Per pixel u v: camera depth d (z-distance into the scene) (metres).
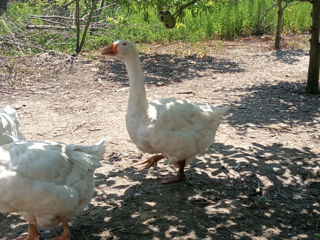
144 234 3.79
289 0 8.95
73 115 7.04
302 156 5.46
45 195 3.17
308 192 4.56
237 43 13.83
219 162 5.30
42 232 3.82
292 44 13.41
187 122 4.43
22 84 8.68
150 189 4.64
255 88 8.87
